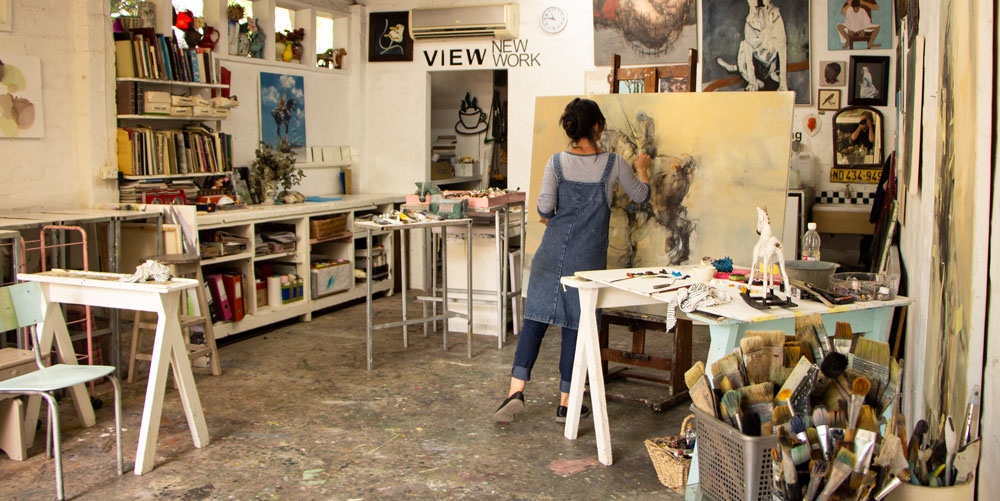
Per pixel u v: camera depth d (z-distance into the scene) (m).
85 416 4.13
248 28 7.07
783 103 4.20
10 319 3.56
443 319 5.68
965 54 2.36
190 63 6.07
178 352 3.72
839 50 7.09
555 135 4.85
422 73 8.26
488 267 6.23
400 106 8.39
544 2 7.73
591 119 3.98
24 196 5.18
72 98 5.45
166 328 3.61
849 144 7.15
